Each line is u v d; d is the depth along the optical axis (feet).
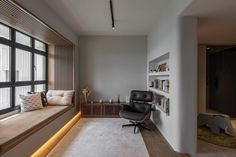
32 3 9.50
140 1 11.54
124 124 16.43
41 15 10.71
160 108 14.42
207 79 25.77
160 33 14.29
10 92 12.67
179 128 10.55
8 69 12.44
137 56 20.67
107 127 15.60
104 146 11.43
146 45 20.65
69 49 18.57
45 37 15.25
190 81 10.45
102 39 20.61
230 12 9.73
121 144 11.80
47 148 10.82
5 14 9.53
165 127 13.07
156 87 16.76
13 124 9.86
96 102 20.02
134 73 20.70
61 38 15.70
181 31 10.39
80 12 13.29
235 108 21.01
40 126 10.19
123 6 12.34
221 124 13.66
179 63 10.47
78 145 11.55
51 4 11.71
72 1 11.38
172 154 10.34
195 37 10.40
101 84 20.72
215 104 24.21
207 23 11.90
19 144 8.11
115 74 20.71
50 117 11.69
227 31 14.12
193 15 10.20
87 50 20.65
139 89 20.67
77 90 19.79
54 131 12.37
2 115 11.54
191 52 10.41
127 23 16.16
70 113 16.35
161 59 16.61
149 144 11.87
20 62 13.91
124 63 20.68
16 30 13.04
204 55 20.22
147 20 15.37
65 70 18.47
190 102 10.47
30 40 15.10
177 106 10.60
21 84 13.79
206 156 10.06
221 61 22.58
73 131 14.44
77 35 19.97
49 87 18.39
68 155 10.10
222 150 10.84
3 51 11.94
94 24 16.34
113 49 20.66
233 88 21.33
